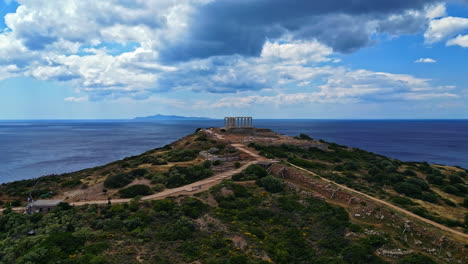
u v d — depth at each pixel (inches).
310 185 2014.0
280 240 1251.2
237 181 2030.0
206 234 1259.2
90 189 1884.8
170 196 1715.1
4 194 1932.8
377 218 1464.1
